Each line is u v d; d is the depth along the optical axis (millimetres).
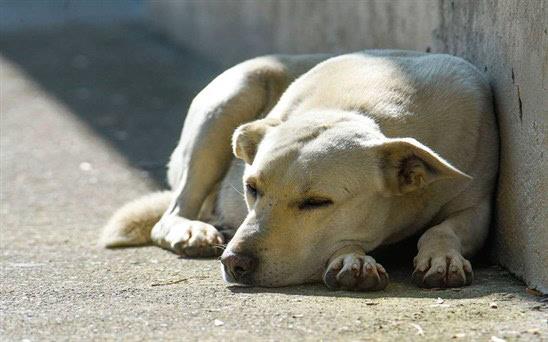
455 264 8102
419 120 8852
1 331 7055
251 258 7992
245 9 19562
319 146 8180
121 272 9039
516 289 8039
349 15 14312
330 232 8156
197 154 10289
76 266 9383
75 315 7422
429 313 7203
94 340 6758
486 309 7305
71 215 12164
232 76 10477
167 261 9484
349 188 8117
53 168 14773
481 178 9039
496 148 9156
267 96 10414
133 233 10406
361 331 6789
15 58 23453
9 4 30797
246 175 8398
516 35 8656
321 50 15656
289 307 7406
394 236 8836
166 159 15156
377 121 8742
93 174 14383
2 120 18031
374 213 8328
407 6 12133
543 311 7266
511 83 8789
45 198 13086
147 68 22031
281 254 8023
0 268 9352
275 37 17953
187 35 23562
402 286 8156
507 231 8828
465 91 9086
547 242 7836
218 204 10312
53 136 16828
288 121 8602
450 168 8055
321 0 15523
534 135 8180
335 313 7211
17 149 16000
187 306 7578
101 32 26391
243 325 6988
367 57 9766
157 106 18781
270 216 8062
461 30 10398
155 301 7801
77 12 29578
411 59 9602
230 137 10297
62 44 24969
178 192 10367
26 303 7910
